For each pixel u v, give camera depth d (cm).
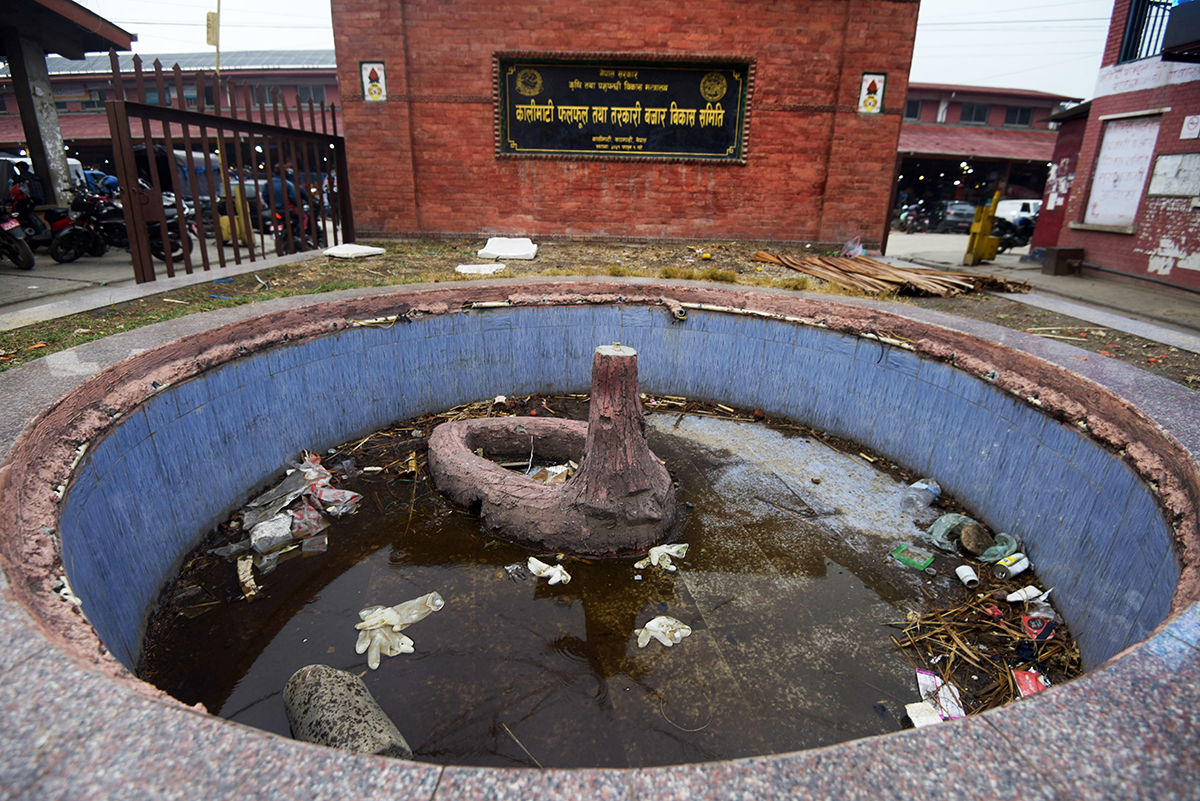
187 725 121
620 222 1061
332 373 458
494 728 240
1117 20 962
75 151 1964
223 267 665
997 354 395
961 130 2678
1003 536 361
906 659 283
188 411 346
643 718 247
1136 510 273
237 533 368
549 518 354
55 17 956
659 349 575
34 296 616
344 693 232
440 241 1042
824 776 114
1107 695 134
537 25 964
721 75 998
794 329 517
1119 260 948
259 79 2411
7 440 236
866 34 966
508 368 566
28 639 144
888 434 467
